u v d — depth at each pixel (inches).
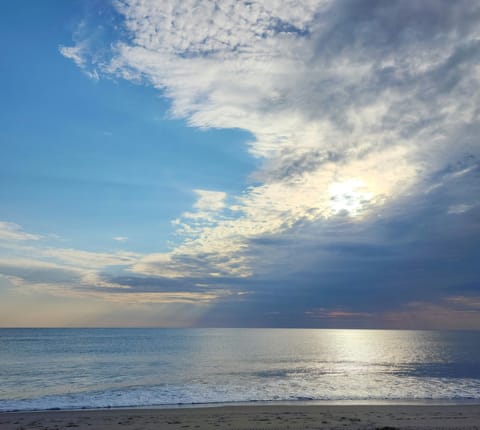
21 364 2025.1
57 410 867.4
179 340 4808.1
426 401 1011.3
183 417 731.4
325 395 1102.4
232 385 1295.5
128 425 648.4
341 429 604.7
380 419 703.7
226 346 3671.3
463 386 1312.7
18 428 633.0
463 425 642.2
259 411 808.9
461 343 4763.8
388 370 1860.2
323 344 4301.2
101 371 1713.8
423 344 4510.3
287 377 1541.6
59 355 2591.0
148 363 2069.4
